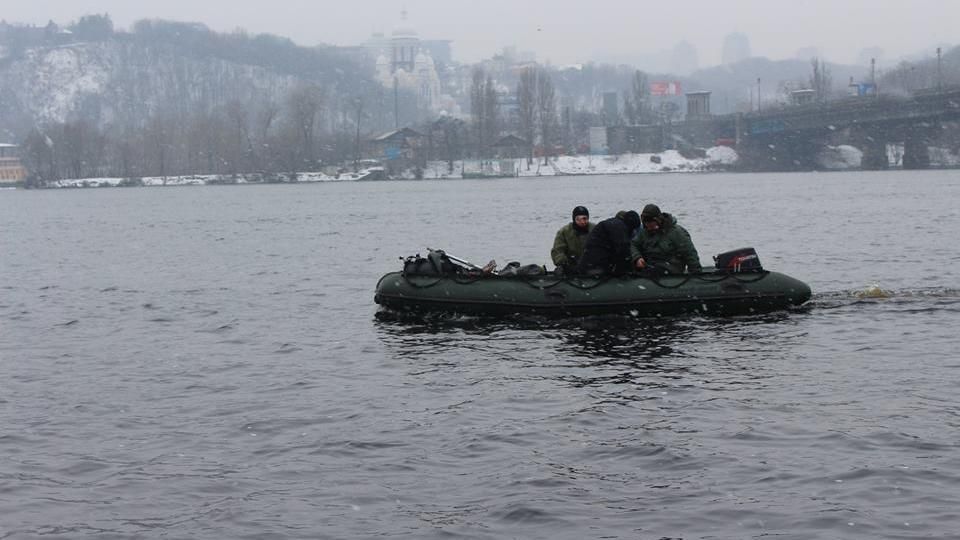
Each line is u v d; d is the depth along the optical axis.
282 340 19.55
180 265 36.25
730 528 9.91
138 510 10.68
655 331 18.78
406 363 17.00
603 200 83.00
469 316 20.56
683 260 20.36
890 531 9.70
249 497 10.94
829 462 11.41
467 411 13.85
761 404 13.73
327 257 37.88
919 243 36.31
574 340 18.27
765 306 20.16
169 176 169.12
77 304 25.98
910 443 11.90
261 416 13.88
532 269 20.89
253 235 51.91
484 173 163.38
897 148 161.12
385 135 174.88
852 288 24.91
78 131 172.38
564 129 184.38
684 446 12.07
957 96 126.56
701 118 176.25
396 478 11.36
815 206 64.56
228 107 199.62
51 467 11.96
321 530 10.10
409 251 39.69
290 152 168.25
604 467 11.52
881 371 15.40
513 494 10.80
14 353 18.94
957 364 15.69
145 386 15.87
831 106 141.62
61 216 81.62
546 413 13.66
